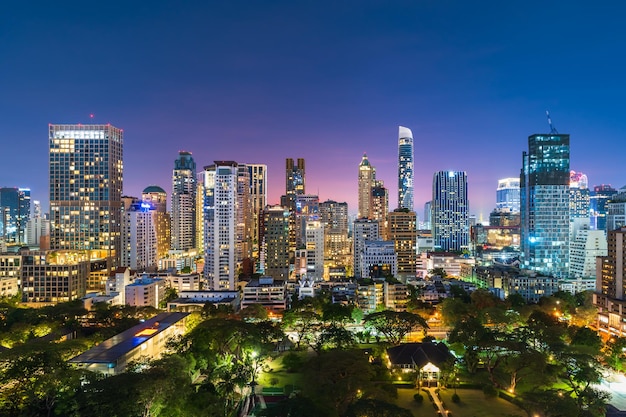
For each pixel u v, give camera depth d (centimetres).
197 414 15312
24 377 16050
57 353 17700
